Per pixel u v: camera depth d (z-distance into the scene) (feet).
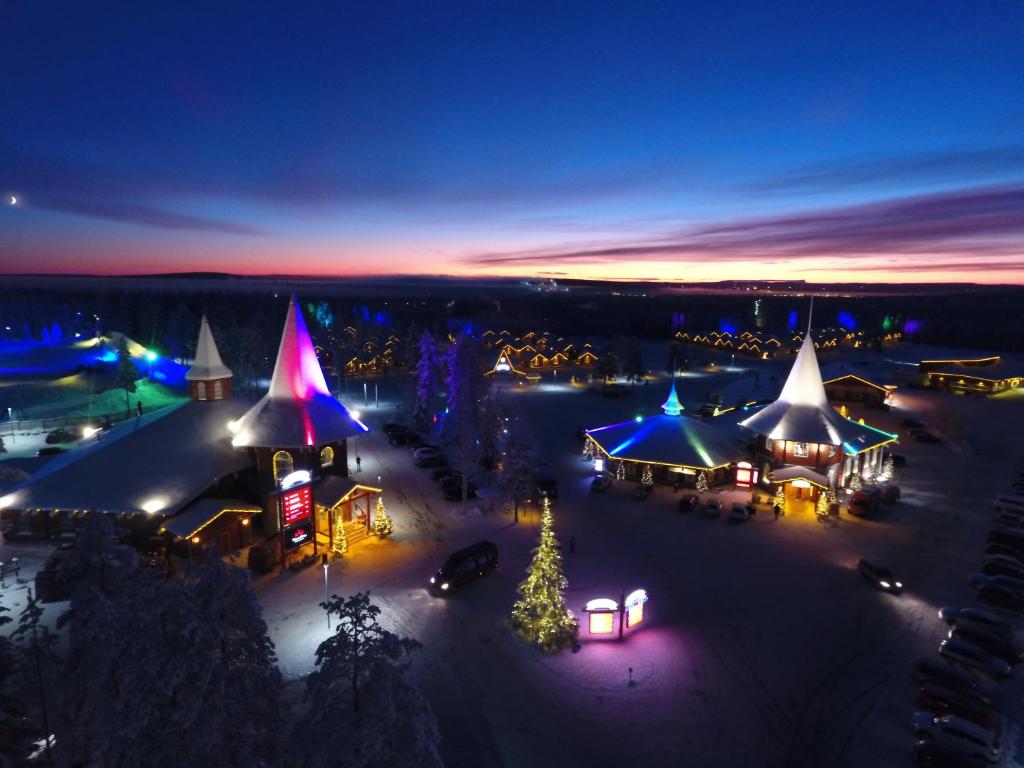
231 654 45.11
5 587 98.99
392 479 162.09
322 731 40.63
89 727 44.55
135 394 243.19
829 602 100.27
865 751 68.39
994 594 100.22
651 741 69.31
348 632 42.96
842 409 245.86
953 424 234.17
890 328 617.21
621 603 89.61
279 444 122.72
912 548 121.60
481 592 102.22
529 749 67.62
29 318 476.13
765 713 74.18
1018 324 565.94
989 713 72.74
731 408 249.96
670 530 129.70
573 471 171.73
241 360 292.61
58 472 117.08
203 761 41.83
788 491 150.51
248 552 114.42
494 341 434.71
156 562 105.40
